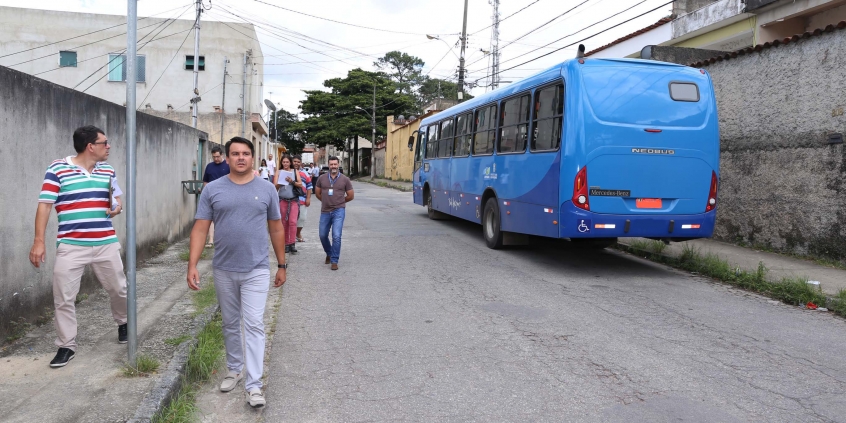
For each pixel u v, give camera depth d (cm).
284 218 1026
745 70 1076
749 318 640
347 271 891
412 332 578
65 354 445
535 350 522
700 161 845
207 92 3472
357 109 5228
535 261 980
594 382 446
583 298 721
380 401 414
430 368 478
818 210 923
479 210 1177
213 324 574
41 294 550
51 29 3300
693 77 857
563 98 837
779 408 400
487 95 1166
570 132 817
